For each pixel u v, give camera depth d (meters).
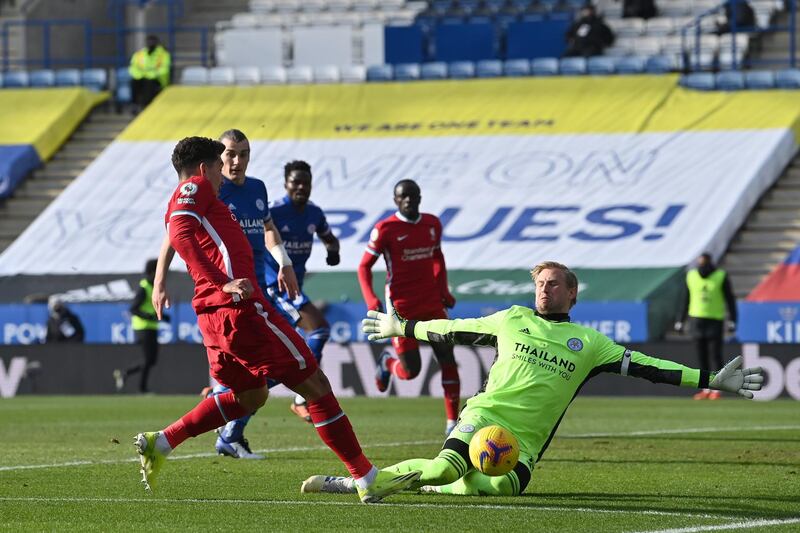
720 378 17.25
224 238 17.81
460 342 18.69
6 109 77.31
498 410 18.17
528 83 73.44
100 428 33.97
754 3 78.50
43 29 86.12
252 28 81.75
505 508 17.11
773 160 64.62
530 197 64.50
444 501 17.83
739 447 27.44
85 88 79.19
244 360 17.45
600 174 65.25
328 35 80.12
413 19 82.56
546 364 18.19
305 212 29.03
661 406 43.88
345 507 17.22
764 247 61.25
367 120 72.19
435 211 64.50
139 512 16.88
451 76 75.94
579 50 75.81
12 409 43.06
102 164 71.50
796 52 76.81
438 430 32.88
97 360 55.12
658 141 66.81
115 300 60.38
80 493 19.16
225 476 21.58
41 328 58.56
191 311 55.69
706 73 72.06
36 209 71.69
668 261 58.22
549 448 27.28
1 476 21.64
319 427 17.47
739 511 16.97
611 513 16.64
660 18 79.31
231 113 74.31
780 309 51.38
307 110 73.75
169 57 77.62
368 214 64.69
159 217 67.00
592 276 57.47
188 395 53.59
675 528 15.24
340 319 54.53
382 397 50.84
